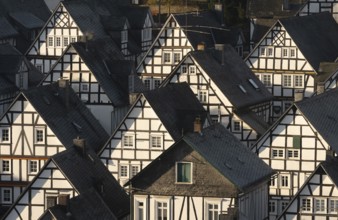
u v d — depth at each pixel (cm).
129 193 14900
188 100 18175
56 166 15012
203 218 14238
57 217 13562
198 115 17338
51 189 15062
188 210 14262
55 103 17575
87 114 17988
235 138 15138
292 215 14512
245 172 14550
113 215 14200
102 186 15088
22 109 17200
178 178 14262
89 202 14062
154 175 14300
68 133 17350
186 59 19225
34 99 17262
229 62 19950
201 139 14462
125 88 19925
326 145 16588
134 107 17138
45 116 17212
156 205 14325
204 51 19550
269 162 16812
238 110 19088
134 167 17175
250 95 19688
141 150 17138
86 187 15025
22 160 17212
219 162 14312
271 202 16812
